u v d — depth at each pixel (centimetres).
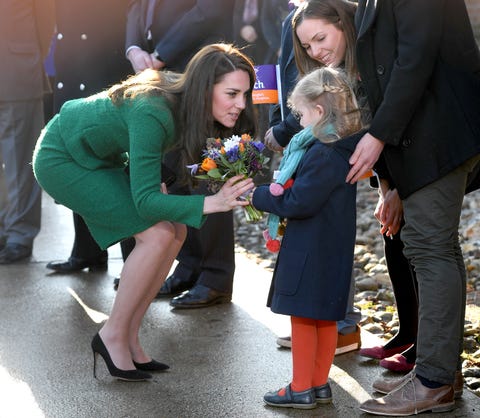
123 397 344
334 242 320
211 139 332
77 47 508
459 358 329
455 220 320
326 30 344
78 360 388
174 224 368
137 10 495
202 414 326
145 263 354
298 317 327
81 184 358
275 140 395
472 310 461
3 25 571
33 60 581
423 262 321
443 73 314
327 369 334
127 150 359
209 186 347
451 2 313
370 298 500
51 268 547
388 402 321
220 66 331
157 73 351
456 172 316
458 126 312
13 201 580
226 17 473
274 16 675
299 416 323
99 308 468
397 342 377
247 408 331
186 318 446
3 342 413
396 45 316
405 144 316
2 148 580
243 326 430
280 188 320
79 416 327
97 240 365
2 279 532
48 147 364
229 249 466
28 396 347
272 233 335
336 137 318
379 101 323
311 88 318
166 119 335
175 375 367
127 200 358
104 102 356
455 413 322
